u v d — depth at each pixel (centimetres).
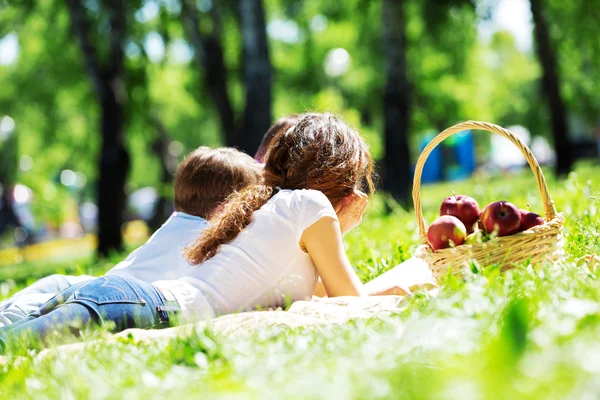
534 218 378
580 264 379
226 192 441
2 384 278
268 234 377
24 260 3375
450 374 190
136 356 284
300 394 196
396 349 241
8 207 4091
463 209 390
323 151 405
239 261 374
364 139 432
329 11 2339
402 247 547
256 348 268
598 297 271
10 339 321
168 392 230
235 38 2086
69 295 352
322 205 380
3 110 2803
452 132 410
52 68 2289
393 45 1577
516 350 187
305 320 327
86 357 282
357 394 189
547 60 1991
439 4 1820
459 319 259
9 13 2166
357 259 599
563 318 239
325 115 422
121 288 347
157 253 418
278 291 377
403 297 354
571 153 2000
